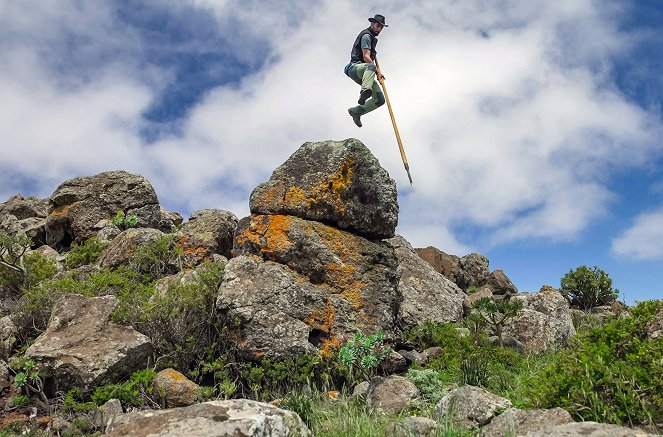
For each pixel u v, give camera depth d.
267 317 10.38
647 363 5.76
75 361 9.53
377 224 13.23
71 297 11.01
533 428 5.39
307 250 12.05
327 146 13.25
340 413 7.59
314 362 10.05
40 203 24.33
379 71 13.40
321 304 11.18
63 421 8.54
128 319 10.71
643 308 6.76
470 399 6.54
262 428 5.05
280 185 12.98
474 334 12.14
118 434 4.97
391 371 10.77
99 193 19.91
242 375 10.00
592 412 5.55
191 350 10.50
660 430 5.14
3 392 9.67
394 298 12.59
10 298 13.73
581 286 18.41
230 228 16.28
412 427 6.19
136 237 15.46
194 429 4.90
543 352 12.17
